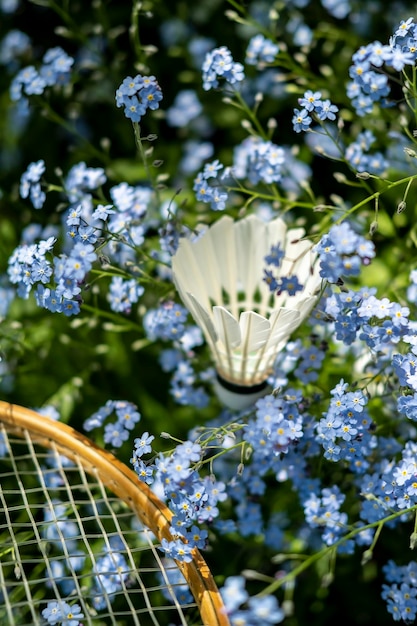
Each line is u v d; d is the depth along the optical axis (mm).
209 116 3562
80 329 3025
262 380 2467
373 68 2295
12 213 3455
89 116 3701
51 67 2826
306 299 2168
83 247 2205
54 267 2279
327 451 2174
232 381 2467
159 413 3000
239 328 2186
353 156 2609
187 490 2045
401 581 2408
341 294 2145
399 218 2889
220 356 2418
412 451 2227
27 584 2041
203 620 1977
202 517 2133
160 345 3131
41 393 2994
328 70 2908
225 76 2387
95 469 2250
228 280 2518
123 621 2594
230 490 2611
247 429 2166
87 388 2992
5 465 2795
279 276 2459
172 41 3584
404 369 2086
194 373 2852
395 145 2961
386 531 2805
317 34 3217
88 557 2293
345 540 2334
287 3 3340
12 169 3615
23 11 3836
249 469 2572
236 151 2951
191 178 3395
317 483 2490
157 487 2547
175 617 2631
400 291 2662
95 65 3010
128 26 3836
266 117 3543
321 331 2693
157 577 2621
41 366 2994
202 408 2959
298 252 2402
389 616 2855
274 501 2727
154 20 3811
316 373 2453
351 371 2682
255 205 3012
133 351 3129
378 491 2287
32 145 3639
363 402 2127
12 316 3035
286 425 2131
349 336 2164
